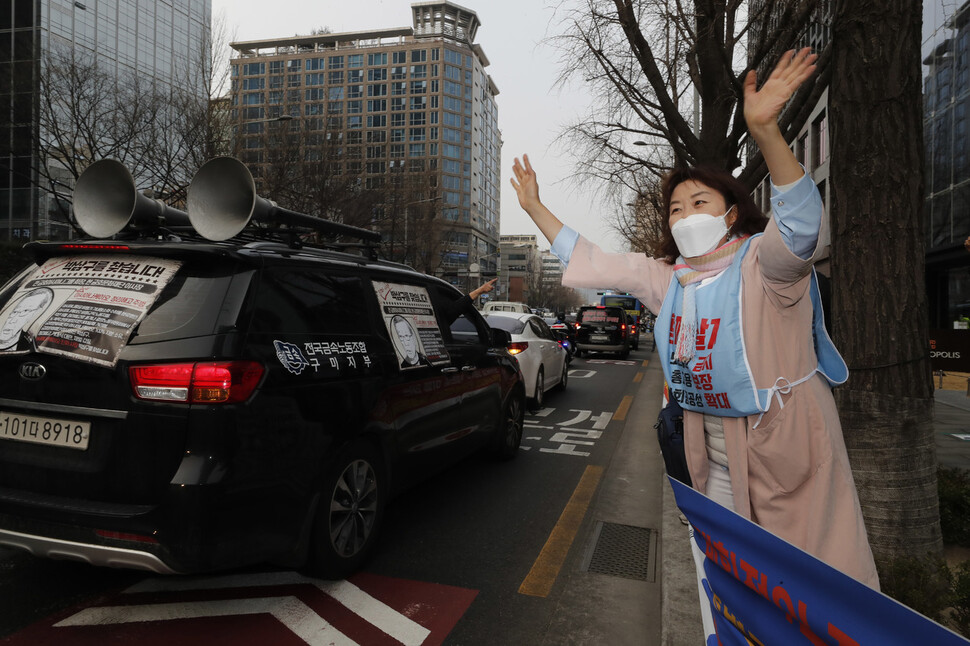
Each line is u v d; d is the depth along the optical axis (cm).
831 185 304
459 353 471
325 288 339
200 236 333
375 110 10056
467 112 10288
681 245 167
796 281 146
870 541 289
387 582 332
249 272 289
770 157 137
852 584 125
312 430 297
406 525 422
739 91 638
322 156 2044
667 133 805
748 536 148
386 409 357
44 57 1798
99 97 1766
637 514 453
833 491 154
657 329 180
